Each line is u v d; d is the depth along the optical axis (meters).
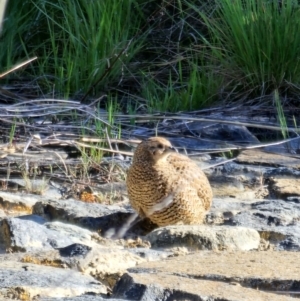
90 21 20.39
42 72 20.06
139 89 20.09
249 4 19.61
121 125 16.69
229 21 19.56
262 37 19.31
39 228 9.19
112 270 7.96
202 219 10.73
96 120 15.91
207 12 21.64
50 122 16.52
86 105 17.17
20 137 15.02
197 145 15.89
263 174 13.62
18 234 8.91
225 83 19.45
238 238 9.26
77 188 12.52
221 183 12.92
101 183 12.99
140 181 10.30
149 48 21.61
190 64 20.39
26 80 20.56
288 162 14.78
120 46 20.55
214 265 7.94
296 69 19.20
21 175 13.30
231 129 16.84
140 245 9.28
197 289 6.98
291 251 8.91
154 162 10.28
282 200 11.92
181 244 9.17
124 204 11.79
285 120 17.33
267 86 19.34
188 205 10.35
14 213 10.84
